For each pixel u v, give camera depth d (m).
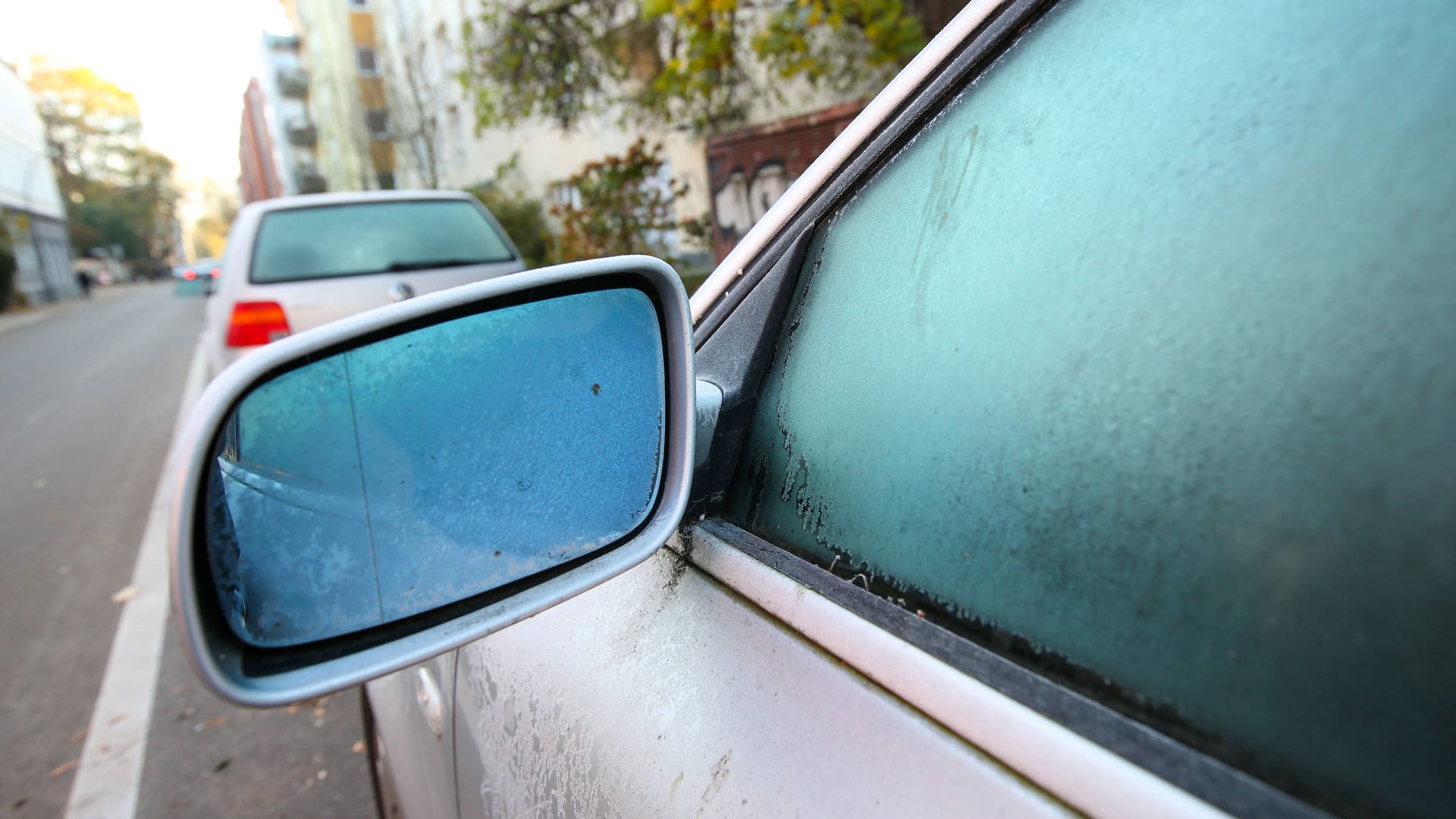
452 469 0.78
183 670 3.39
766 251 1.06
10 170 44.53
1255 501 0.51
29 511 5.79
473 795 1.30
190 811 2.55
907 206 0.87
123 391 11.16
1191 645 0.52
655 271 0.85
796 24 6.47
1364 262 0.50
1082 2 0.76
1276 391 0.52
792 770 0.67
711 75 7.64
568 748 0.96
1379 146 0.51
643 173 9.79
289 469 0.71
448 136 20.70
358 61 28.34
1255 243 0.56
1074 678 0.56
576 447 0.83
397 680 1.74
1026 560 0.62
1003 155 0.77
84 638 3.73
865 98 7.95
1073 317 0.65
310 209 5.11
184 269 37.75
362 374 0.75
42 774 2.77
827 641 0.71
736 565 0.85
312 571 0.70
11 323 29.14
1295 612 0.48
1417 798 0.41
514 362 0.81
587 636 1.01
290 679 0.67
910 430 0.76
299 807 2.54
